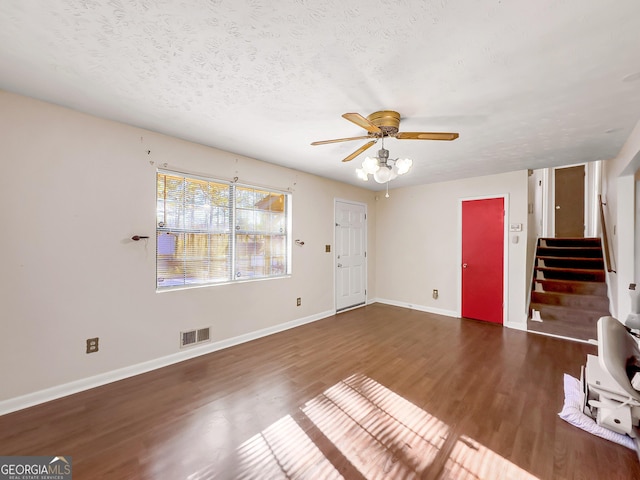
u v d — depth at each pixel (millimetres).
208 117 2428
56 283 2256
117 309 2555
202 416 2027
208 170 3160
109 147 2508
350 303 5227
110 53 1606
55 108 2244
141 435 1825
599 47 1495
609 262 3967
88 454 1658
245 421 1976
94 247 2436
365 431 1882
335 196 4879
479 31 1395
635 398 1717
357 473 1540
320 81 1866
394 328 4086
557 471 1556
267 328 3785
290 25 1378
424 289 5133
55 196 2250
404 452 1696
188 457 1643
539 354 3154
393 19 1330
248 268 3613
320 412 2086
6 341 2055
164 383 2492
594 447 1734
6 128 2055
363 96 2045
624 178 3365
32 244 2154
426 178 4645
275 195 3951
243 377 2611
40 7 1268
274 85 1924
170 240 2928
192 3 1249
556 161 3641
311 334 3818
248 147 3180
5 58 1648
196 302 3080
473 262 4547
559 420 1992
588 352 3213
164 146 2832
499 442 1780
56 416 2012
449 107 2188
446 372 2725
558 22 1324
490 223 4383
